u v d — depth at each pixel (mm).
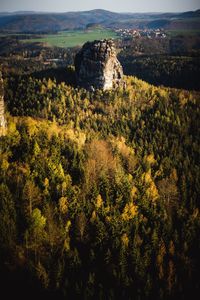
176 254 97250
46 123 147000
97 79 179375
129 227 97750
